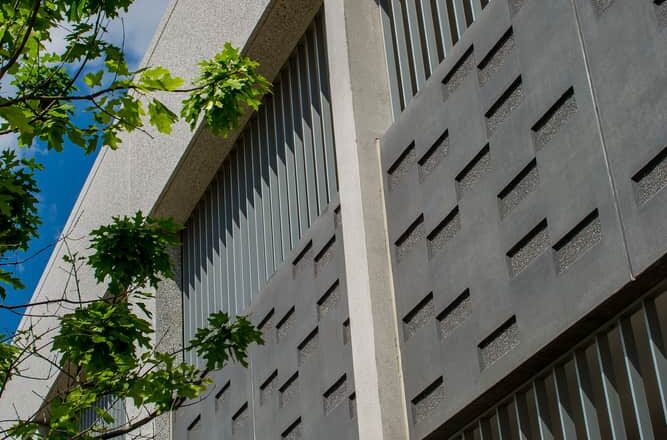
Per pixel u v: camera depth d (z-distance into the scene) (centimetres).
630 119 609
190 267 1334
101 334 807
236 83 716
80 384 801
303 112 1064
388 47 933
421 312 802
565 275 646
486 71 769
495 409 728
